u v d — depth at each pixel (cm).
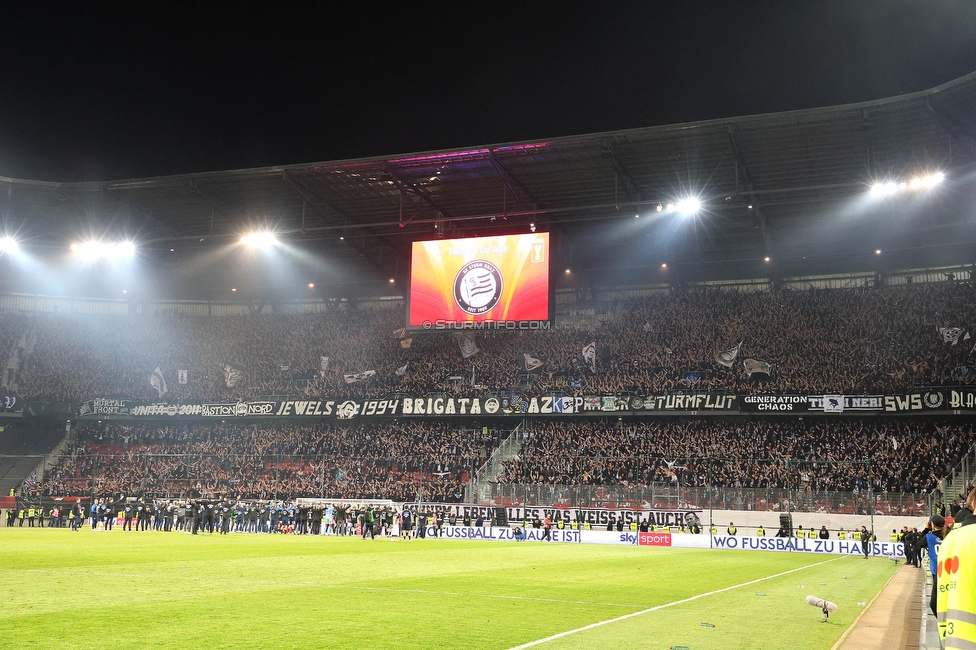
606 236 5612
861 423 5175
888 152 4294
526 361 6094
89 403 6328
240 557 2641
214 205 5378
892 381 5047
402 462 5678
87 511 5269
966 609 465
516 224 5453
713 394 5222
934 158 4303
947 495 4472
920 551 3072
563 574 2355
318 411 5978
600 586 2006
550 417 5828
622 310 6338
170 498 5662
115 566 2153
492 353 6288
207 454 6012
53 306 7181
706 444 5288
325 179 4931
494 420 5997
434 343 6475
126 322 7150
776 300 5906
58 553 2595
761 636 1234
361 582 1909
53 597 1455
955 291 5409
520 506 5056
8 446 6350
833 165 4456
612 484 5172
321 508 5072
